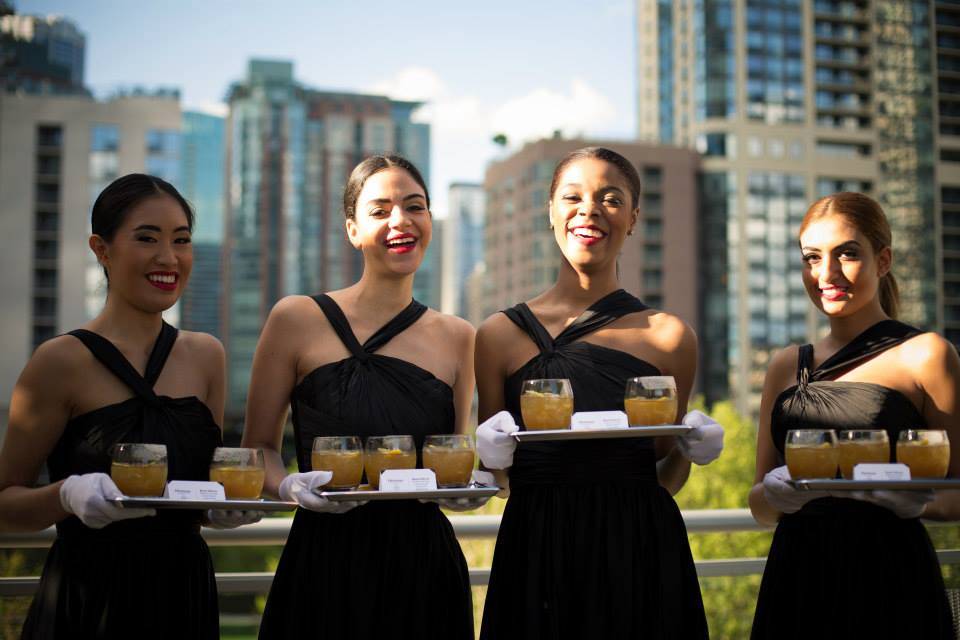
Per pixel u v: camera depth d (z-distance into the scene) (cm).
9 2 9000
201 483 243
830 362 286
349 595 269
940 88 8144
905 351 278
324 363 284
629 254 7638
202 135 16738
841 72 8156
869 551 266
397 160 298
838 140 8062
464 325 307
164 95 7525
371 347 286
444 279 13150
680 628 266
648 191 7756
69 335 262
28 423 255
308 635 268
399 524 273
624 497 270
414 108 10475
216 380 285
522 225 8062
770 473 267
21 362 7162
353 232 302
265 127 10206
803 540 276
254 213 10088
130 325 271
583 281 290
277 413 288
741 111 8038
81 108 7375
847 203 286
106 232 267
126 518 242
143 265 265
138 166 7381
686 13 8431
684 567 271
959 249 7856
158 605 254
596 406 275
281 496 253
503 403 292
